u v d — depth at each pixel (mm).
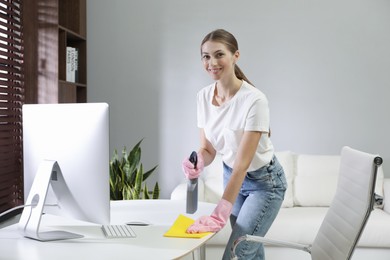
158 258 1507
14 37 3262
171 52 4258
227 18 4199
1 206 3033
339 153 4199
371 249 3320
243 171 2012
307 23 4156
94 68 4309
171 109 4277
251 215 2174
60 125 1750
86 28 4270
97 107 1682
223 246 3344
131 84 4301
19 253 1563
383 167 4172
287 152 3961
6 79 3195
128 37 4281
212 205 2357
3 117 3057
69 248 1620
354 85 4164
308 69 4176
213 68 2057
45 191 1719
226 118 2152
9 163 3096
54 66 3381
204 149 2391
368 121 4172
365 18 4129
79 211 1759
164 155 4305
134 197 3389
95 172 1698
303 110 4199
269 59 4191
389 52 4137
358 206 1731
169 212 2188
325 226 1994
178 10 4234
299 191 3814
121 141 4332
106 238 1750
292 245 2021
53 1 3367
